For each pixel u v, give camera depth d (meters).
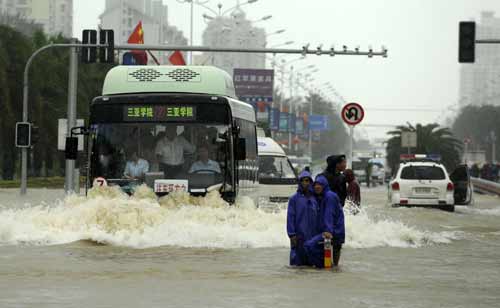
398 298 23.11
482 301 22.89
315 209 29.05
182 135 35.88
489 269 29.48
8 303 21.45
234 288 24.19
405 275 27.59
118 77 37.75
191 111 36.00
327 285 25.14
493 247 36.75
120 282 24.94
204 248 32.94
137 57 82.75
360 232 37.25
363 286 25.11
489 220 54.66
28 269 27.14
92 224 34.56
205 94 36.59
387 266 29.73
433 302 22.58
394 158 169.88
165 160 35.75
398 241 37.66
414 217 55.22
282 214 35.91
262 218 35.56
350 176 45.28
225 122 36.00
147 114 36.00
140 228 34.19
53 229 34.53
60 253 30.84
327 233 28.70
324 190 29.16
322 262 28.77
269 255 31.27
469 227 48.66
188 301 21.98
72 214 35.09
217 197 35.41
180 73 37.81
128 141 35.94
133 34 83.94
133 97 36.09
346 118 50.62
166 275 26.38
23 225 34.44
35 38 110.62
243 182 38.59
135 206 34.59
